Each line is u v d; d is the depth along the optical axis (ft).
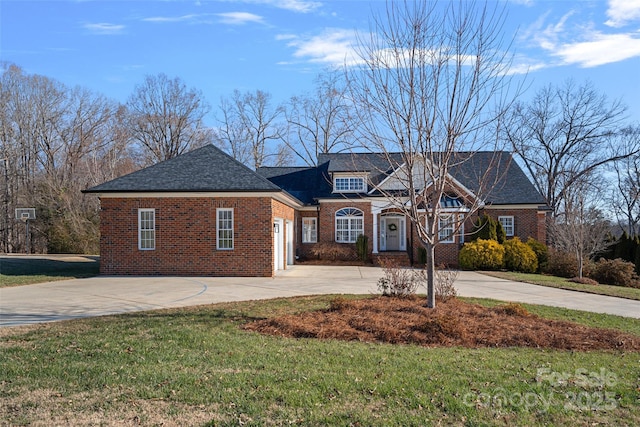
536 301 50.67
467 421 17.40
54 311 40.27
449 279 49.32
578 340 30.30
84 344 28.17
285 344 28.53
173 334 30.81
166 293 51.96
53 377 21.97
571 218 78.59
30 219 126.00
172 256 70.79
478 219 92.38
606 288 63.93
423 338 29.94
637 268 87.61
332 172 102.17
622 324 37.99
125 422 17.20
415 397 19.61
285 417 17.60
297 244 104.73
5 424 16.94
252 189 69.00
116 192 70.13
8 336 30.35
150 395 19.71
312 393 19.92
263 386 20.77
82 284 59.93
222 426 16.88
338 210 102.32
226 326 33.60
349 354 26.20
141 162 176.35
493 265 85.87
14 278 64.90
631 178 155.53
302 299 46.73
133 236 71.05
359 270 84.02
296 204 94.17
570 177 137.28
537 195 100.78
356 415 17.74
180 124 176.76
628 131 144.87
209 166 75.00
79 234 120.88
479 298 50.47
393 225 112.06
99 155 164.14
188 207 70.79
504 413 18.21
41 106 153.38
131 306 42.98
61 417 17.57
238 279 66.74
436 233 36.55
